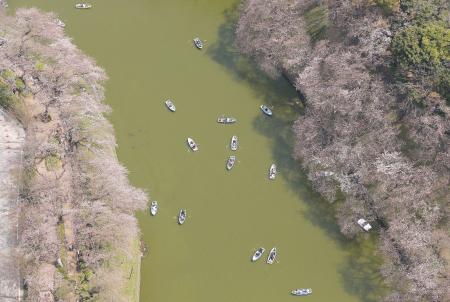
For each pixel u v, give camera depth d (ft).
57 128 352.90
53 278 288.51
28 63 371.56
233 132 382.83
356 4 363.35
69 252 299.79
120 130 381.40
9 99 370.32
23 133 363.76
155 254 326.24
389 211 322.14
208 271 321.32
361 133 337.31
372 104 337.52
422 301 295.48
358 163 331.77
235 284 317.01
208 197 351.46
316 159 339.77
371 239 332.60
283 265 324.60
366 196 329.31
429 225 309.83
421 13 351.25
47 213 302.25
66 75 365.61
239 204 349.00
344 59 352.69
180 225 338.34
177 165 365.20
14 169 341.21
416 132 331.16
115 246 297.33
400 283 303.07
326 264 326.03
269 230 338.54
